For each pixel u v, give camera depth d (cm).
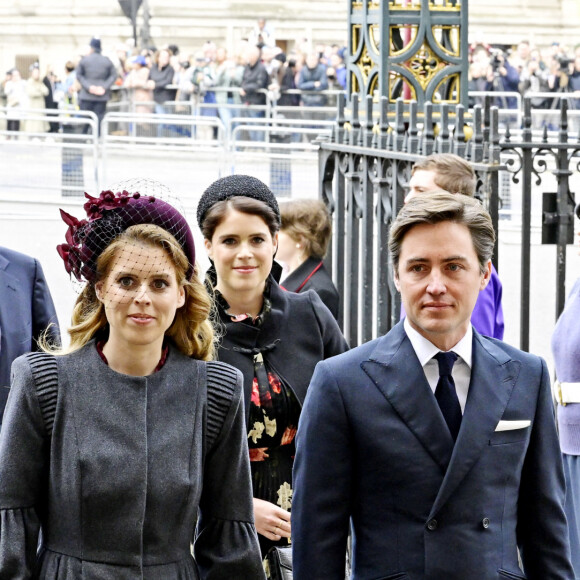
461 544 507
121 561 490
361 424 521
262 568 529
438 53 1023
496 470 517
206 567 525
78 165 2545
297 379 689
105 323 523
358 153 1004
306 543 526
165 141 2678
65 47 6122
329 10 6069
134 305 501
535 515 533
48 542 500
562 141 851
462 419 517
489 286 784
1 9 6094
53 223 2366
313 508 526
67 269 522
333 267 1151
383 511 518
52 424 498
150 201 519
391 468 515
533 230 1855
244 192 697
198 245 1944
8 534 490
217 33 6075
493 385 525
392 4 1016
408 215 522
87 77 3781
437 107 1032
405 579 508
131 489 491
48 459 501
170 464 500
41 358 511
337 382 529
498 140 817
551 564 530
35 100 4322
